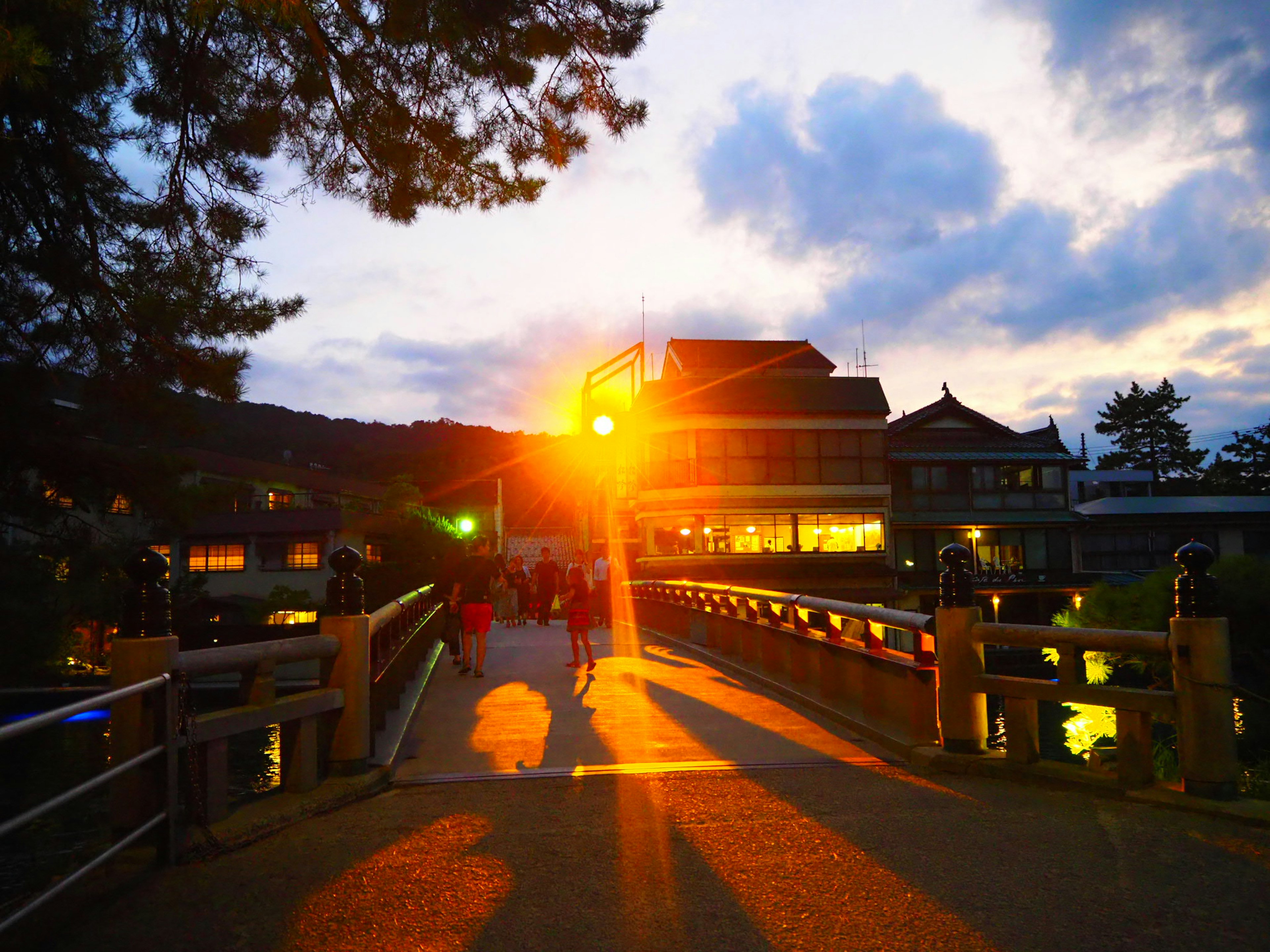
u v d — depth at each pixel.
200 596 21.67
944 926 3.40
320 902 3.69
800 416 36.78
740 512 36.09
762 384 37.75
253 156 8.51
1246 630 17.92
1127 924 3.40
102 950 3.24
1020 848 4.31
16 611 10.56
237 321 8.98
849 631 8.63
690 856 4.28
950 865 4.09
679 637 15.86
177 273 8.86
